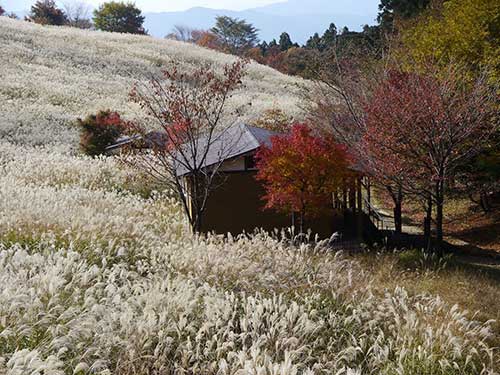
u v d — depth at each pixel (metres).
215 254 11.36
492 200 27.05
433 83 16.89
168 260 11.54
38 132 32.56
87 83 44.75
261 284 10.34
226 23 97.25
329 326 9.15
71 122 35.44
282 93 51.59
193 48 66.25
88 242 12.03
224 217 18.89
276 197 17.03
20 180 20.69
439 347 8.34
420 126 15.97
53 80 43.69
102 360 6.49
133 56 55.94
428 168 16.72
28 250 11.47
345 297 10.38
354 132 19.80
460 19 23.23
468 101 16.55
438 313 9.94
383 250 16.48
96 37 63.53
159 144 18.36
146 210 17.33
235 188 18.94
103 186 23.53
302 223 18.14
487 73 18.27
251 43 98.00
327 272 11.45
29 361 6.20
